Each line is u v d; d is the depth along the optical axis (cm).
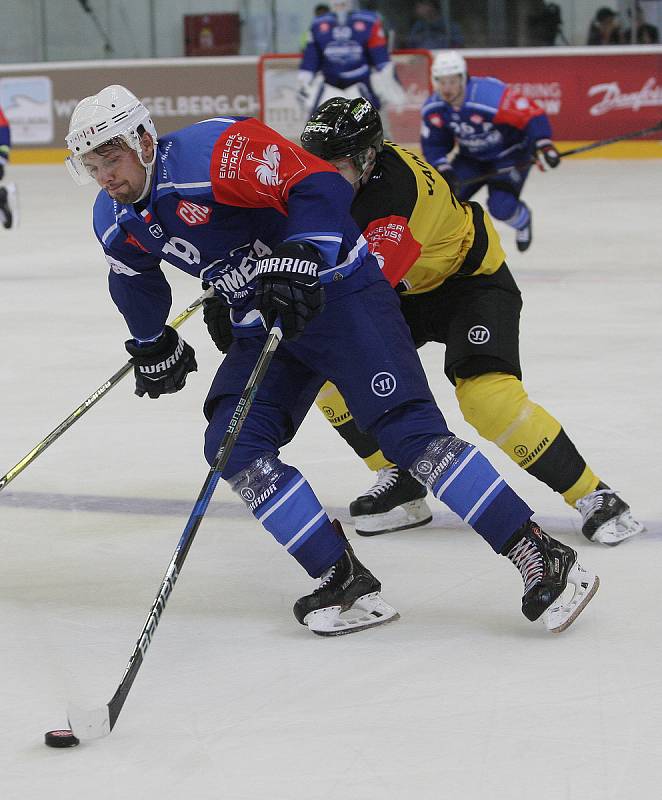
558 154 2559
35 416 1573
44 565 1067
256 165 828
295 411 925
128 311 959
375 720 758
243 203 844
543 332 2034
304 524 887
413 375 891
